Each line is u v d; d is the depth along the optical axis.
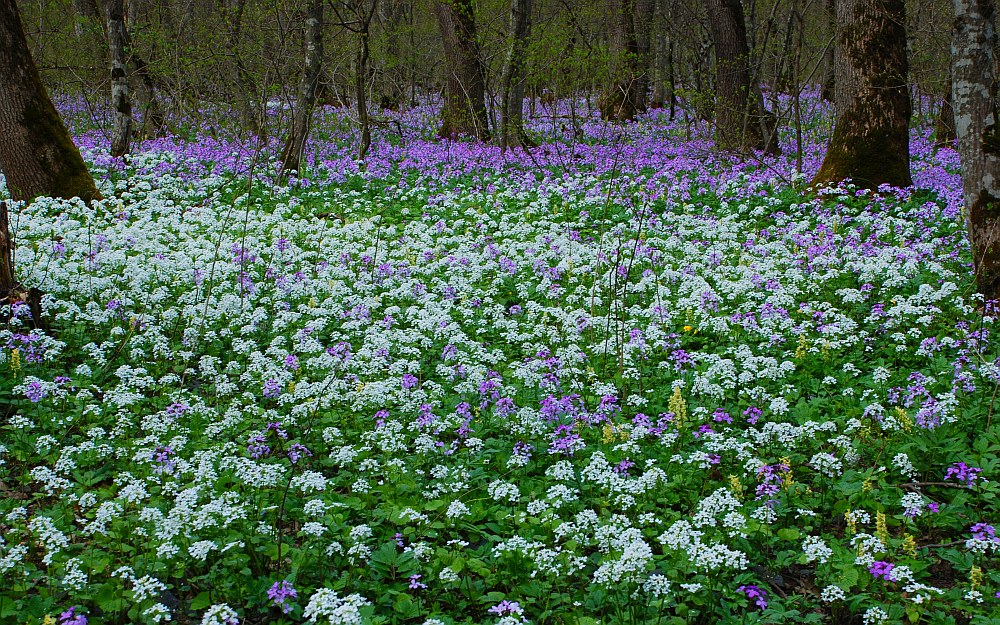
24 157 13.25
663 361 8.25
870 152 14.92
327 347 8.84
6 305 8.03
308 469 6.36
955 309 9.05
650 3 29.47
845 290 9.50
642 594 4.56
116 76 18.17
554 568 4.60
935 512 5.53
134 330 8.66
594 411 7.09
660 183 16.97
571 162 19.91
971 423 6.66
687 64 32.00
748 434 6.58
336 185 17.89
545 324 9.48
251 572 4.88
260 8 21.86
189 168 17.70
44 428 6.64
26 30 27.30
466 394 7.45
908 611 4.54
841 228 13.12
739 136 21.44
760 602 4.38
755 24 30.83
